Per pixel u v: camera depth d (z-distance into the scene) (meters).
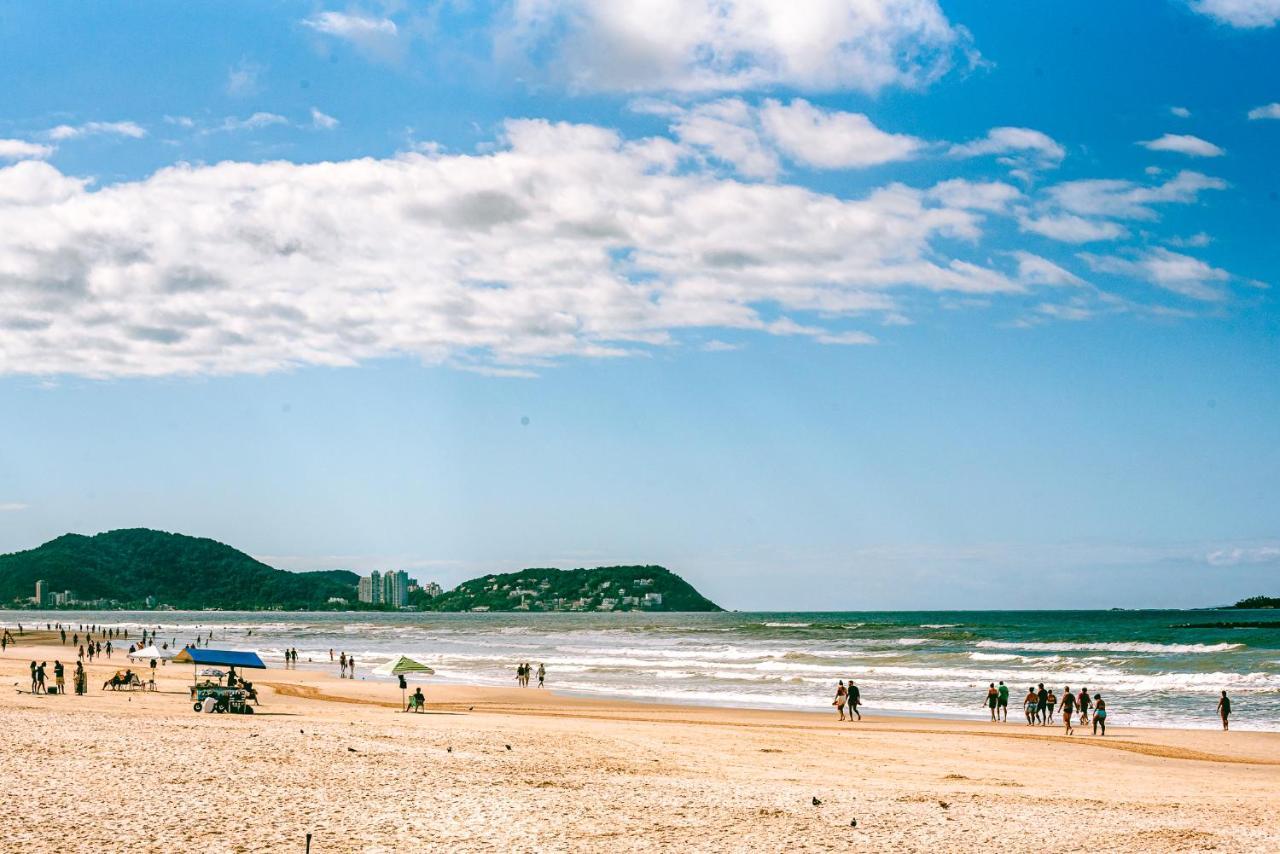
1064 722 40.22
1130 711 48.34
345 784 19.81
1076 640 117.75
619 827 17.14
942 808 20.00
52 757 21.25
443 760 23.52
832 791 21.78
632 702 53.25
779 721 43.38
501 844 15.74
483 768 22.66
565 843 15.94
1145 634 130.12
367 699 53.41
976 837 17.25
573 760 25.06
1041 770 28.53
